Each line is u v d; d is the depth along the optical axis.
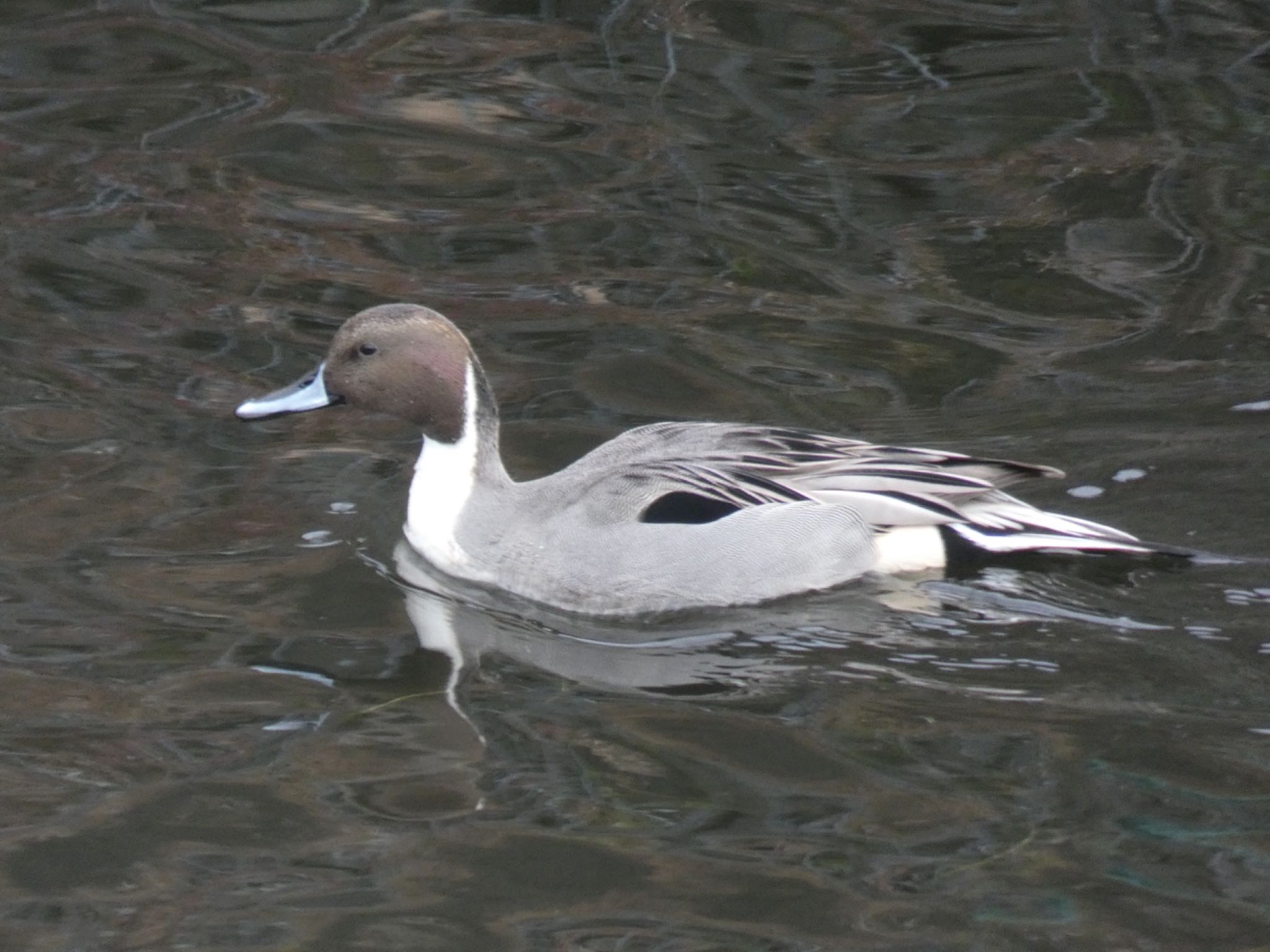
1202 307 14.73
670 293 15.04
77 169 16.97
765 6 20.39
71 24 20.00
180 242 15.75
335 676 10.31
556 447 12.89
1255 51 19.17
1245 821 8.89
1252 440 12.77
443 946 8.11
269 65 19.16
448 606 11.30
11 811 9.00
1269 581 11.21
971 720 9.88
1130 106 18.09
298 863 8.66
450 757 9.52
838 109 18.20
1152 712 9.88
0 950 8.06
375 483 12.53
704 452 11.84
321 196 16.59
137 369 13.77
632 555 11.38
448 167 17.12
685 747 9.65
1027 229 15.98
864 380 13.78
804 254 15.66
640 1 20.53
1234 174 16.83
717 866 8.63
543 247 15.77
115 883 8.52
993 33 19.75
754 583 11.41
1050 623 10.92
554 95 18.45
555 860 8.68
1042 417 13.19
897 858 8.68
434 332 11.68
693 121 17.92
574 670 10.57
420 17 20.30
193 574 11.27
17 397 13.29
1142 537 11.75
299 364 13.87
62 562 11.27
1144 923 8.22
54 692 9.98
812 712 10.02
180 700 9.97
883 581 11.62
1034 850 8.72
